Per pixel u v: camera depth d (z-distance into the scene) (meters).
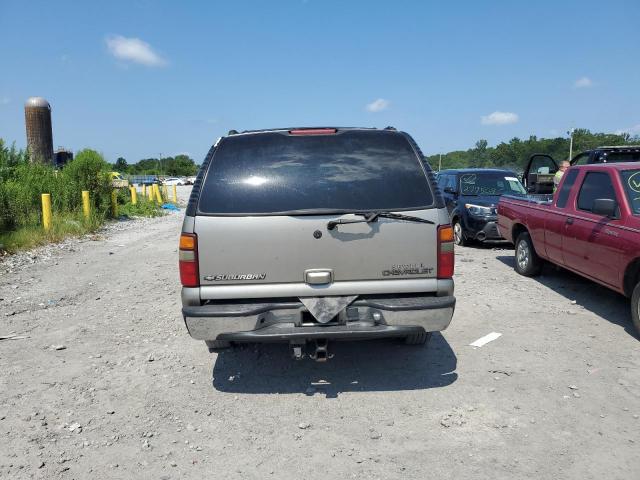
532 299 6.80
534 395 4.07
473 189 12.18
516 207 8.45
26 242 11.66
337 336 3.81
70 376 4.63
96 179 18.19
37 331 5.87
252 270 3.84
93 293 7.58
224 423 3.78
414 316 3.83
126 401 4.14
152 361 4.96
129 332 5.81
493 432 3.55
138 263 9.97
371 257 3.86
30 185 15.49
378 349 5.11
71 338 5.63
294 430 3.66
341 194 3.92
